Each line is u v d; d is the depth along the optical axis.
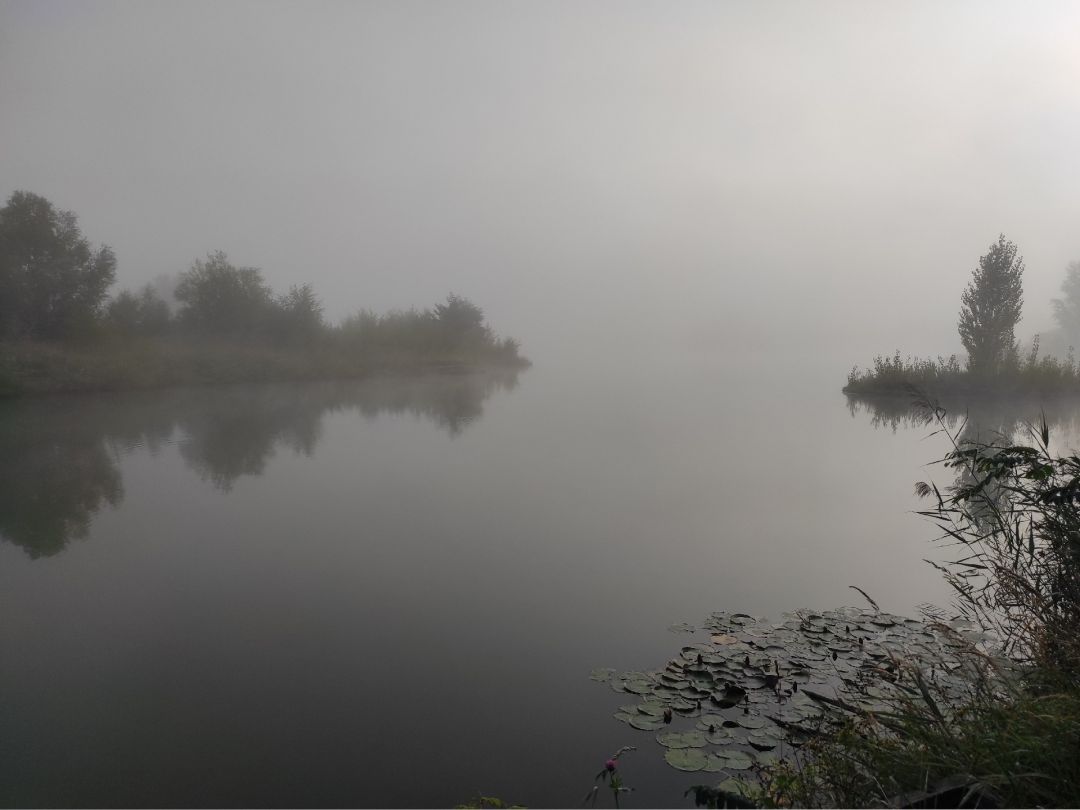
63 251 21.72
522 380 27.81
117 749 3.08
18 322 20.86
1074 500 3.58
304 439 12.11
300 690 3.62
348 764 2.96
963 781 2.20
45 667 3.88
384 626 4.44
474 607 4.76
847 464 10.12
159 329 26.00
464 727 3.25
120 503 7.62
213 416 14.94
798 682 3.62
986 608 4.57
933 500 7.90
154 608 4.73
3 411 15.41
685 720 3.27
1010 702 2.67
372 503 7.70
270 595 4.98
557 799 2.70
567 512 7.36
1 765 2.95
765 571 5.50
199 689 3.64
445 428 13.75
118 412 15.43
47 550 5.99
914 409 16.56
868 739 2.64
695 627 4.39
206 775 2.88
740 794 2.50
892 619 4.45
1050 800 2.01
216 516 7.11
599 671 3.80
